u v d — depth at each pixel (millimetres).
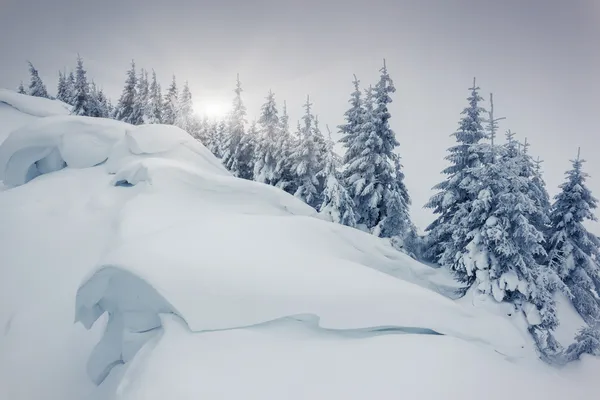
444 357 5688
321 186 24172
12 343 8555
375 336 6379
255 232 9609
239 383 4785
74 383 7758
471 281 13094
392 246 14680
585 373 10492
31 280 10312
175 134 17609
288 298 6645
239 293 6520
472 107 18297
